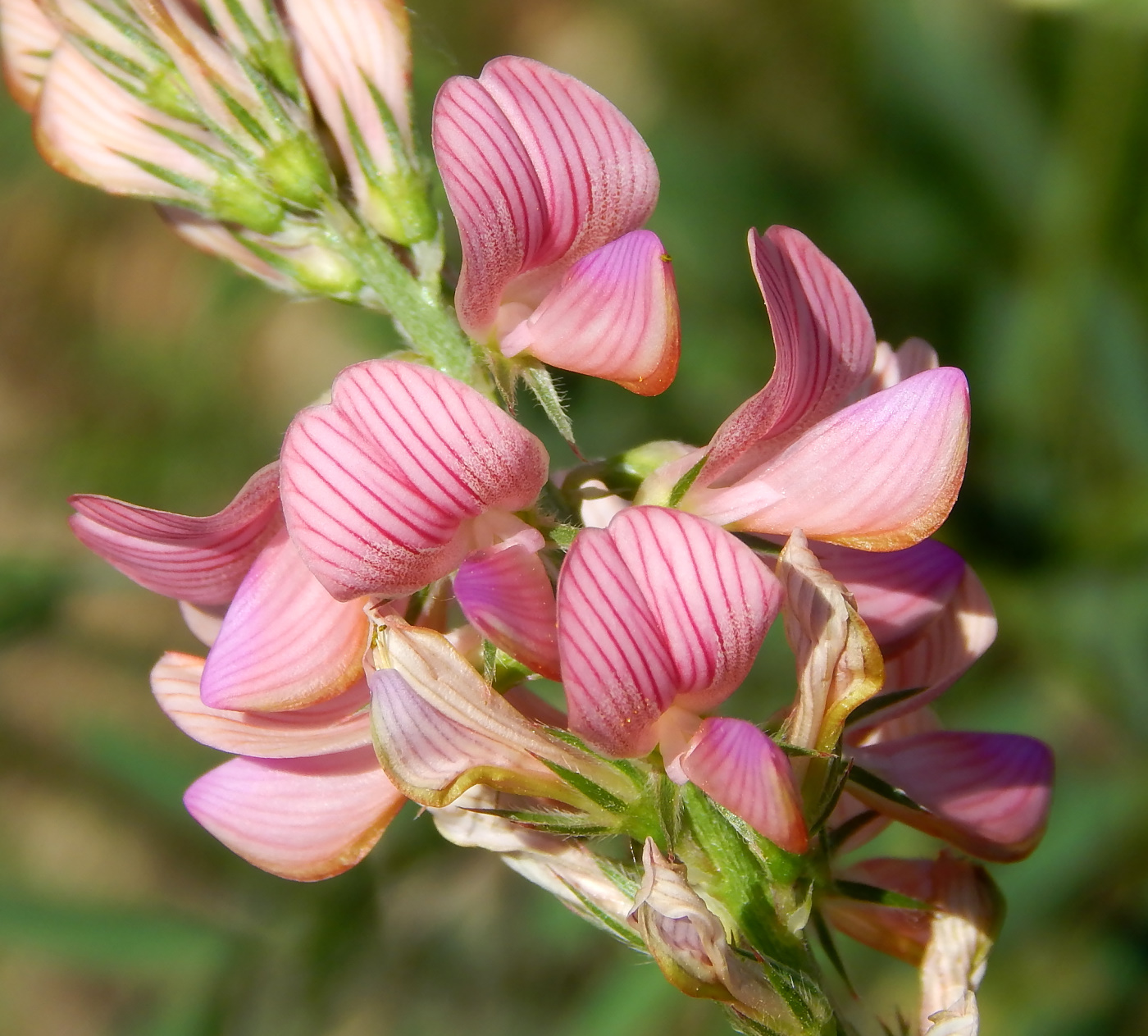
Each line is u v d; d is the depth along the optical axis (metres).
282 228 0.11
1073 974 0.17
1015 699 0.17
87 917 0.16
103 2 0.11
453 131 0.10
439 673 0.11
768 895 0.11
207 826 0.11
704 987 0.10
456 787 0.11
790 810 0.10
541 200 0.11
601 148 0.11
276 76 0.11
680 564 0.10
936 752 0.11
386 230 0.11
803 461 0.11
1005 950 0.17
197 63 0.11
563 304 0.11
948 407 0.11
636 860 0.11
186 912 0.16
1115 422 0.18
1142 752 0.17
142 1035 0.18
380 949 0.18
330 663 0.11
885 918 0.12
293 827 0.11
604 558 0.10
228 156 0.11
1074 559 0.18
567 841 0.11
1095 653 0.17
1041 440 0.18
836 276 0.11
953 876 0.12
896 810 0.11
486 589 0.10
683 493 0.11
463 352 0.11
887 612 0.11
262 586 0.11
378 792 0.11
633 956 0.16
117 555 0.11
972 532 0.18
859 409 0.11
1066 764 0.18
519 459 0.10
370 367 0.10
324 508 0.10
